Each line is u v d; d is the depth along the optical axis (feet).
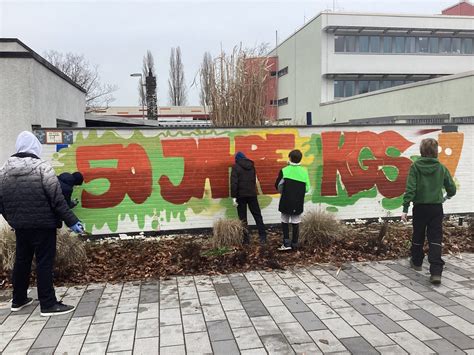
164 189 25.61
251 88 31.53
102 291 17.06
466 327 13.47
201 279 18.28
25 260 15.15
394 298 15.93
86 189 24.76
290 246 22.08
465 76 53.78
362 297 16.06
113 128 24.85
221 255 20.94
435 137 28.81
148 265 19.93
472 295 16.15
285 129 26.81
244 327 13.66
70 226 15.14
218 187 26.14
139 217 25.43
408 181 18.16
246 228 23.45
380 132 28.07
